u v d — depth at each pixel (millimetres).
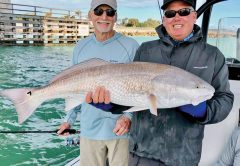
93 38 3090
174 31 2084
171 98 1974
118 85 2084
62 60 25172
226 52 3859
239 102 3051
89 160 3102
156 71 2023
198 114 1947
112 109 2156
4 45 32406
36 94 2357
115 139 2988
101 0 2887
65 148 8297
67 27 35969
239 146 2633
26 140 8812
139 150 2195
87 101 2162
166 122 2102
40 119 10797
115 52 2986
